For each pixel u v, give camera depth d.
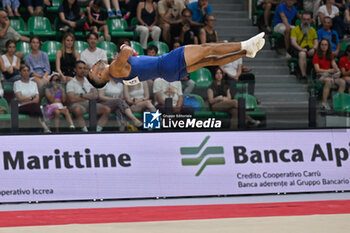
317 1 26.47
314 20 26.11
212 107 17.64
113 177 17.08
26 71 16.58
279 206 15.76
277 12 25.56
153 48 20.97
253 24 26.94
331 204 16.08
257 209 15.28
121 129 17.31
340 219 13.67
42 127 16.84
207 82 17.64
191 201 16.72
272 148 18.16
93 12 23.55
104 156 17.11
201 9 24.75
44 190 16.61
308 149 18.42
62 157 16.88
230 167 17.78
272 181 17.97
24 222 13.42
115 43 23.70
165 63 11.05
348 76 20.05
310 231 12.23
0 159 16.52
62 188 16.72
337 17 25.89
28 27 23.52
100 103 17.03
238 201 16.67
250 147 18.00
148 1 23.75
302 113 18.42
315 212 14.76
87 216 14.29
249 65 24.72
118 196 17.00
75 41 22.17
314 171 18.34
